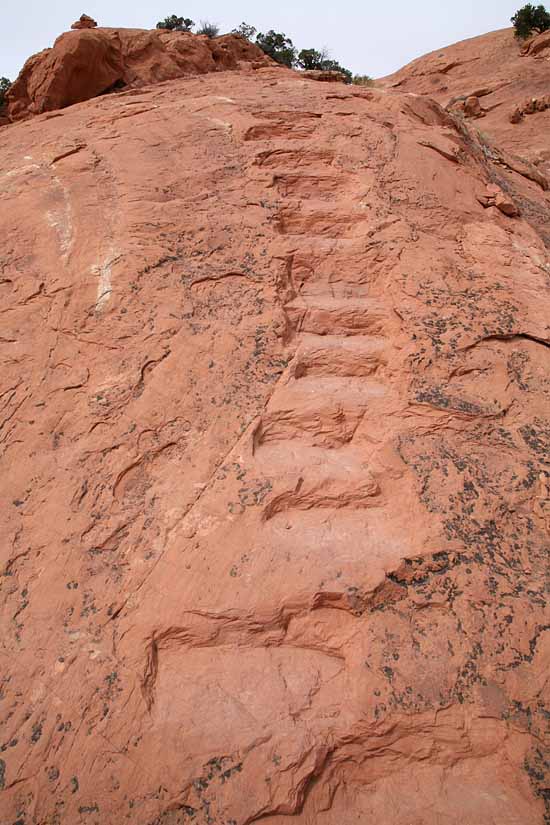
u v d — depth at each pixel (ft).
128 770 8.44
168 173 19.11
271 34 77.00
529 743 8.52
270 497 11.25
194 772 8.38
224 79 31.50
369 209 17.83
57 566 10.77
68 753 8.62
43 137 24.47
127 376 13.62
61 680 9.33
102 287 15.34
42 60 34.24
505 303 15.17
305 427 12.94
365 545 10.80
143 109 24.86
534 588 9.91
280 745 8.59
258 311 14.67
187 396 13.14
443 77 102.32
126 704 9.00
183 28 69.15
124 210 17.44
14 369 14.14
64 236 16.85
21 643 9.83
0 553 11.08
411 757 8.83
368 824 8.21
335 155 20.01
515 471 11.58
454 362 13.53
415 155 20.20
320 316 15.33
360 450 12.82
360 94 25.71
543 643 9.27
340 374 14.35
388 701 8.99
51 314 15.06
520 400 12.91
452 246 17.20
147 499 11.56
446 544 10.50
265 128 21.47
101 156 20.35
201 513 11.16
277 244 16.47
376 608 10.02
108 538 11.02
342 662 9.77
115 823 8.03
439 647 9.43
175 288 15.23
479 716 8.79
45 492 11.91
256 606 9.93
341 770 8.79
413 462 11.83
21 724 8.95
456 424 12.45
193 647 9.89
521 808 8.19
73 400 13.39
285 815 8.16
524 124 65.21
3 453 12.72
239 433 12.41
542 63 87.86
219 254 16.16
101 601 10.21
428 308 14.88
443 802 8.36
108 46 33.99
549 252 18.67
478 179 20.92
